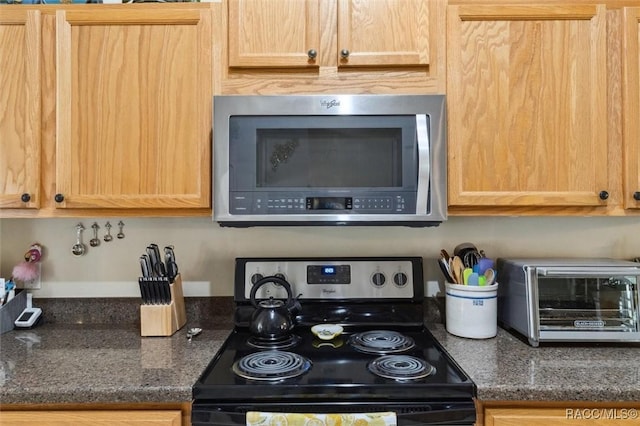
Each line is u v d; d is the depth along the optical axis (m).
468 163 1.29
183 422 1.01
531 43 1.29
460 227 1.63
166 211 1.33
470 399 1.01
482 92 1.29
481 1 1.30
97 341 1.36
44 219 1.63
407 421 0.98
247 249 1.64
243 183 1.24
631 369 1.10
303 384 1.01
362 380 1.03
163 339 1.38
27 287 1.62
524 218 1.63
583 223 1.62
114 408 1.01
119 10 1.30
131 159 1.30
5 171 1.31
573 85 1.29
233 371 1.09
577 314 1.28
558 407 1.01
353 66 1.30
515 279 1.38
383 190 1.24
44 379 1.04
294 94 1.29
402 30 1.29
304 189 1.24
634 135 1.29
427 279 1.63
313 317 1.48
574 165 1.28
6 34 1.31
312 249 1.63
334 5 1.31
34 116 1.30
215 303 1.63
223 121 1.23
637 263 1.39
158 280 1.40
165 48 1.30
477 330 1.35
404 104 1.24
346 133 1.26
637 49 1.29
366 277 1.50
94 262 1.63
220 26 1.31
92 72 1.30
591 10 1.28
